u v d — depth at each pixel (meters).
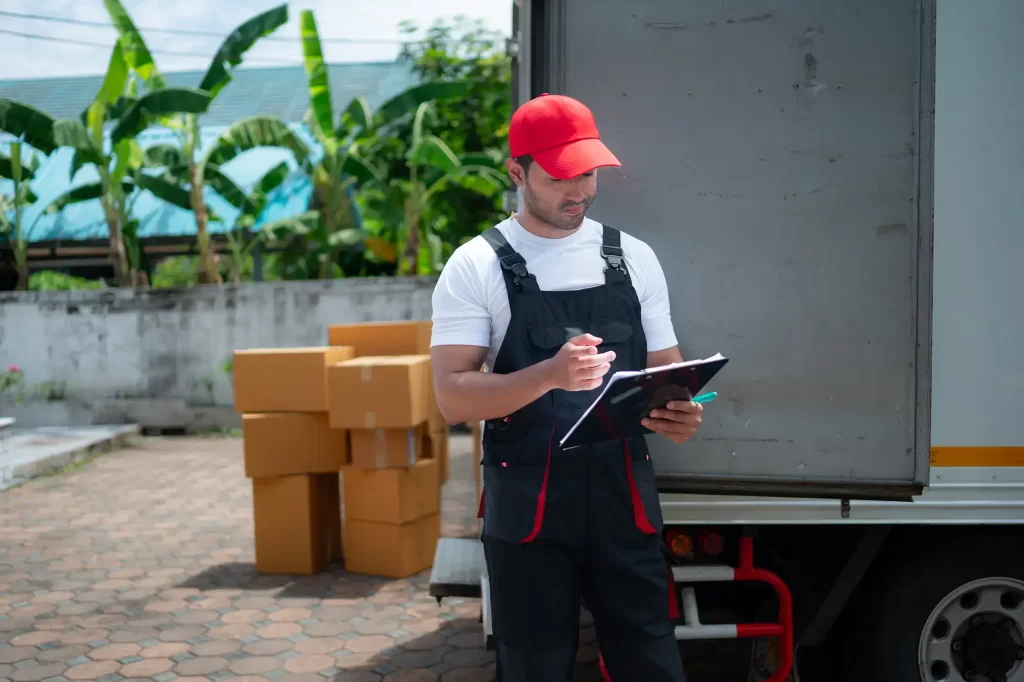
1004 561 2.50
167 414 10.19
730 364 2.28
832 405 2.27
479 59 13.28
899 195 2.23
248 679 3.34
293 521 4.66
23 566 4.92
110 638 3.79
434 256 12.23
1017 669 2.54
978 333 2.35
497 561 1.84
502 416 1.77
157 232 12.68
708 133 2.26
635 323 1.90
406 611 4.09
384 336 5.18
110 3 10.16
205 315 10.18
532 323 1.82
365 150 12.41
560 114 1.80
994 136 2.32
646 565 1.85
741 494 2.31
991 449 2.36
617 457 1.84
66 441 8.80
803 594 2.58
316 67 10.87
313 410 4.61
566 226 1.86
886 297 2.25
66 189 13.46
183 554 5.14
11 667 3.47
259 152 13.84
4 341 10.17
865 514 2.40
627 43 2.26
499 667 1.96
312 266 12.41
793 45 2.23
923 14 2.21
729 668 3.29
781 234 2.26
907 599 2.52
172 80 16.36
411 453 4.57
